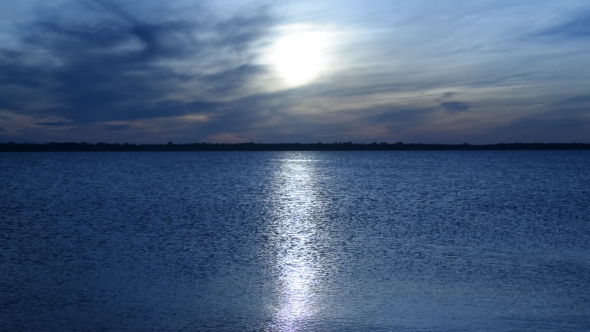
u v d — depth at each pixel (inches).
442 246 1021.2
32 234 1199.6
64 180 3235.7
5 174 3858.3
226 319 602.2
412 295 687.7
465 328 568.1
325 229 1254.9
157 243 1071.0
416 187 2613.2
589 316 600.7
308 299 674.8
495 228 1256.8
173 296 689.0
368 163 6225.4
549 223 1342.3
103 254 957.8
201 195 2240.4
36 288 726.5
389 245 1033.5
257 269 832.9
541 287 718.5
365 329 568.1
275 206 1797.5
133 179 3319.4
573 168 4650.6
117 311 629.6
